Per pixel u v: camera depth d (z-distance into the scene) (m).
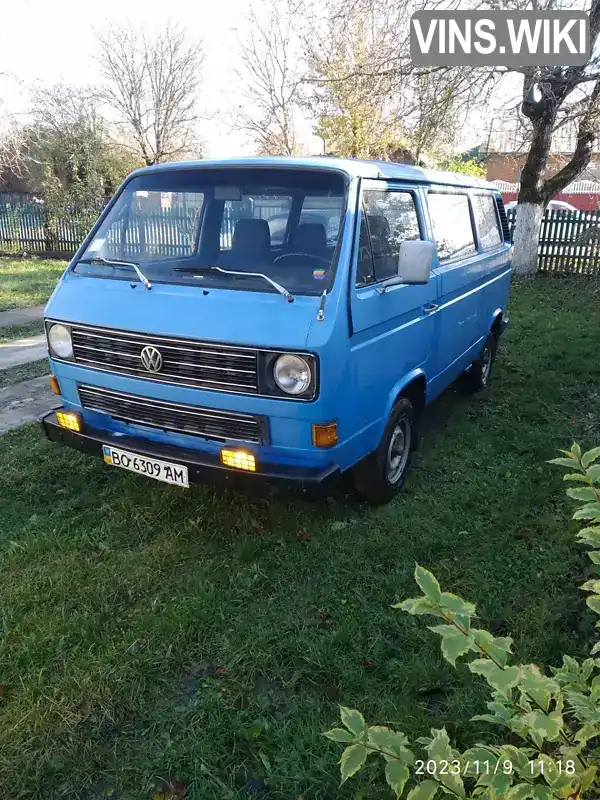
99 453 3.89
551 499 4.46
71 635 3.11
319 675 2.89
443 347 5.09
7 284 13.77
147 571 3.62
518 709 1.68
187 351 3.40
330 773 2.39
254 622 3.22
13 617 3.24
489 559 3.76
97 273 4.01
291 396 3.23
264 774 2.42
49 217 19.81
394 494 4.45
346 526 4.09
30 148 21.56
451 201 5.37
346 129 17.27
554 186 13.88
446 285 4.94
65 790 2.37
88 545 3.90
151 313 3.55
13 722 2.62
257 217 3.82
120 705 2.71
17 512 4.30
